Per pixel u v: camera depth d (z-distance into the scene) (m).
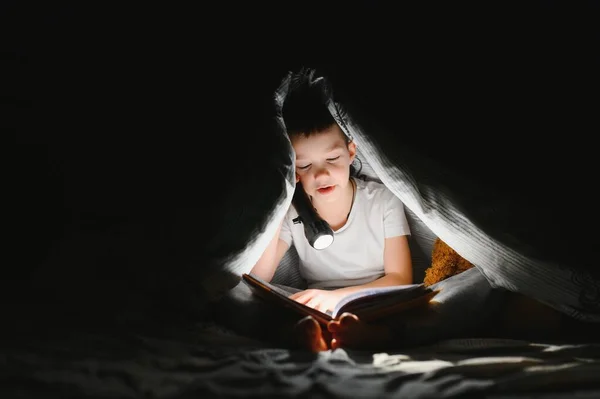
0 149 2.94
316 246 2.54
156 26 3.06
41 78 3.19
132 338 1.91
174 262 2.29
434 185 2.25
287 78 2.56
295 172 2.51
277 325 2.05
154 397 1.40
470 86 2.36
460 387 1.48
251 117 2.53
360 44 2.47
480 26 2.49
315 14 2.65
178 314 2.20
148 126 2.91
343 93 2.35
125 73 3.11
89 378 1.52
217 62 2.90
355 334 1.91
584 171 2.23
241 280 2.35
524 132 2.29
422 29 2.48
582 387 1.48
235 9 2.89
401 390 1.46
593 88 2.39
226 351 1.83
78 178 2.86
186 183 2.56
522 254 2.16
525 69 2.41
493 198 2.20
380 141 2.31
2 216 2.74
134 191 2.71
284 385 1.51
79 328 1.97
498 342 1.97
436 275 2.60
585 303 2.10
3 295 2.25
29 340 1.82
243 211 2.31
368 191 2.79
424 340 1.99
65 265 2.39
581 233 2.15
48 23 3.29
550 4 2.53
